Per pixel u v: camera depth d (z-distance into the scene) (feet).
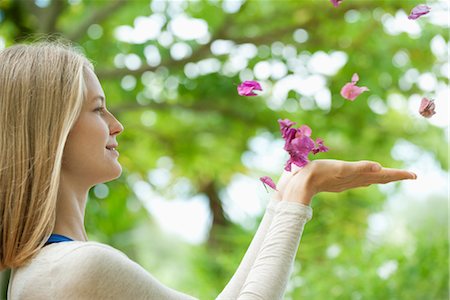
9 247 4.84
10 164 4.89
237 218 19.74
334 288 15.78
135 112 26.08
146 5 23.67
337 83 23.44
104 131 5.13
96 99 5.15
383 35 23.15
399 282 15.83
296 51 23.26
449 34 22.41
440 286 15.88
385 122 24.57
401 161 24.97
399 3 21.26
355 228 20.13
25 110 4.92
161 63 22.00
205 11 23.67
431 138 24.86
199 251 22.50
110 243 22.57
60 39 5.59
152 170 26.99
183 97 24.08
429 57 23.07
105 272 4.59
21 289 4.75
